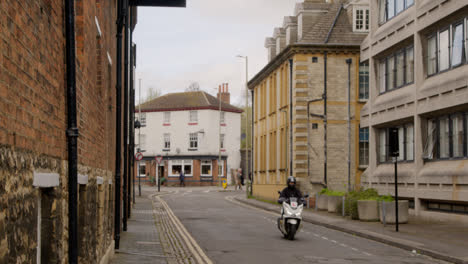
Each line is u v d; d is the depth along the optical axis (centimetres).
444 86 2078
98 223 974
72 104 579
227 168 7412
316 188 3356
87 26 766
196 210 3038
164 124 7469
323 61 3409
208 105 7244
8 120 356
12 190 360
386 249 1453
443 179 2081
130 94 2392
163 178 7325
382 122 2645
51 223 514
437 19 2120
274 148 4166
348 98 3406
